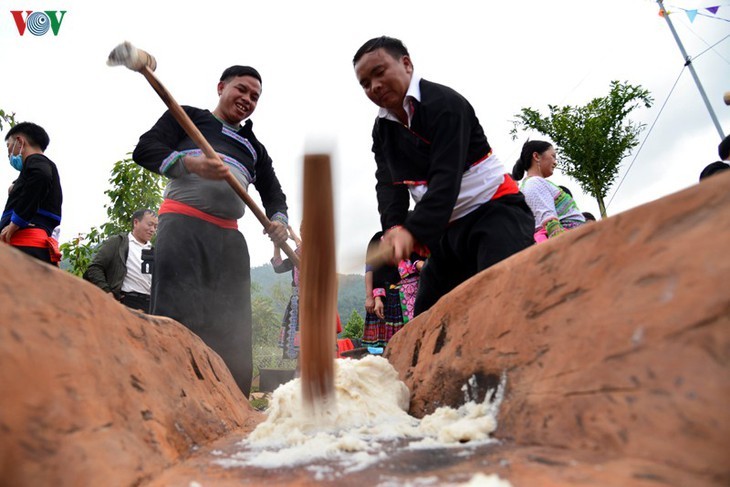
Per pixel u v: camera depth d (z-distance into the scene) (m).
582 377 0.78
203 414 1.25
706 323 0.60
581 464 0.66
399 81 2.43
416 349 1.64
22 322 0.70
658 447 0.61
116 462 0.73
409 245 2.08
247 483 0.78
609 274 0.81
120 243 4.51
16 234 3.32
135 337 1.08
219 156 3.00
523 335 1.00
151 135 2.90
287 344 4.37
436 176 2.21
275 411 1.30
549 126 12.79
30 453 0.62
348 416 1.28
